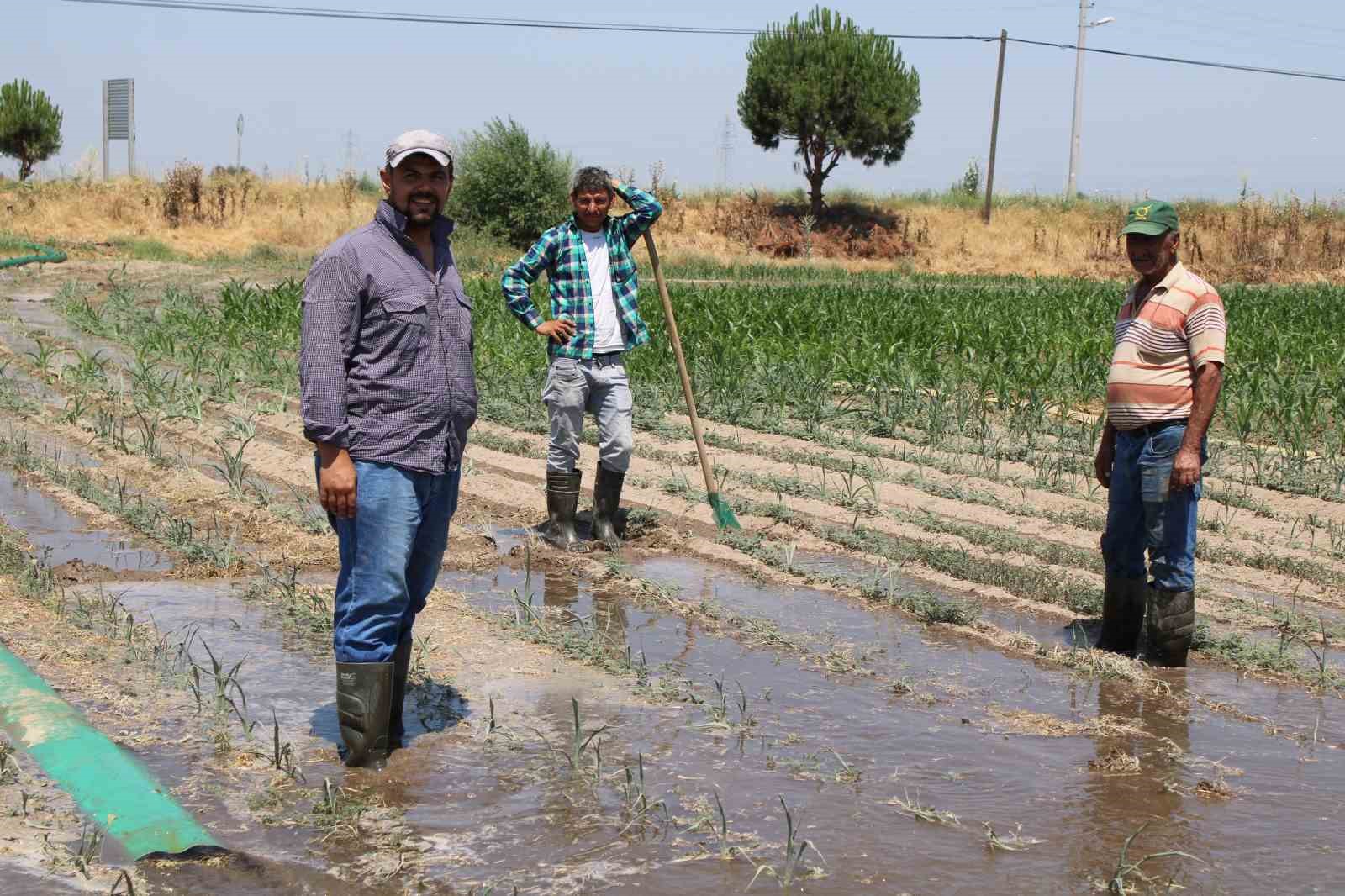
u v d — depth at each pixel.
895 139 42.62
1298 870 3.33
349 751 3.84
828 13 42.28
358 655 3.82
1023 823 3.59
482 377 11.66
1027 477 8.60
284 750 3.85
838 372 11.67
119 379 10.50
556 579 6.20
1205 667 5.18
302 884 3.12
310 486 7.81
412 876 3.17
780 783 3.83
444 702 4.44
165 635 4.89
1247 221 43.09
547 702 4.49
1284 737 4.38
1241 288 25.89
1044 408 11.00
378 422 3.80
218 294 19.83
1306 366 12.93
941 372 12.13
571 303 6.76
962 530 7.17
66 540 6.39
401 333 3.79
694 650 5.18
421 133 3.81
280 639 5.02
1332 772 4.05
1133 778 3.95
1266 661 5.15
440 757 3.95
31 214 35.41
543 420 10.07
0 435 8.66
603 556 6.61
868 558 6.67
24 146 40.72
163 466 7.98
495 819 3.52
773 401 11.05
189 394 10.33
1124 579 5.28
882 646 5.28
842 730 4.30
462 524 7.17
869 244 42.44
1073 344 13.52
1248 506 7.84
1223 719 4.55
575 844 3.38
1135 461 5.12
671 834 3.45
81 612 5.07
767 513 7.46
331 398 3.71
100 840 3.28
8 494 7.26
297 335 13.85
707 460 7.01
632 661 4.97
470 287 19.42
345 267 3.75
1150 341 5.05
